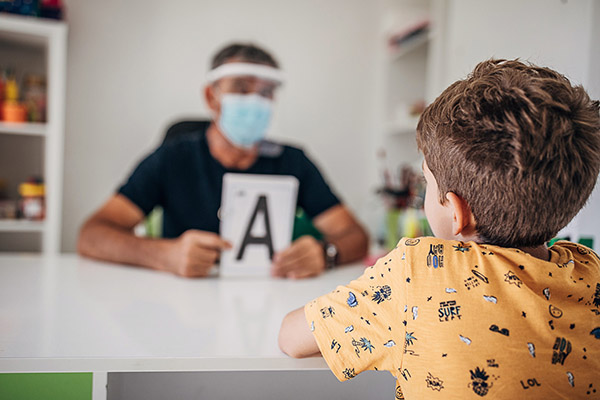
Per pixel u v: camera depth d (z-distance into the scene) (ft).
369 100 9.29
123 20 8.20
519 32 4.17
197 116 8.61
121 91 8.27
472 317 1.89
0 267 4.26
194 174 5.58
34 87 7.26
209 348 2.47
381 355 2.06
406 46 7.80
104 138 8.24
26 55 7.75
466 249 2.04
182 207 5.51
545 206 1.97
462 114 2.05
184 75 8.52
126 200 5.18
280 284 3.96
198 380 2.93
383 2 9.14
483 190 2.01
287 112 9.01
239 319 2.99
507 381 1.83
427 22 6.99
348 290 2.21
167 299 3.39
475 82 2.11
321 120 9.15
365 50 9.22
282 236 4.24
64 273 4.10
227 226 4.11
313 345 2.30
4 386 2.27
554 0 3.65
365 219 9.19
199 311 3.13
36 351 2.34
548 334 1.87
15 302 3.17
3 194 7.60
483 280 1.94
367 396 3.08
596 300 2.03
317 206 5.85
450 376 1.87
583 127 1.98
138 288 3.68
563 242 2.39
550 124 1.91
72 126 8.09
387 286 2.08
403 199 6.80
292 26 8.93
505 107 1.95
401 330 1.99
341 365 2.15
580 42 3.35
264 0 8.78
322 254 4.32
